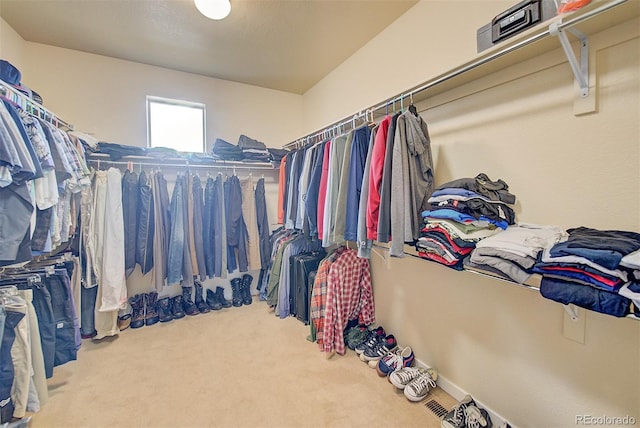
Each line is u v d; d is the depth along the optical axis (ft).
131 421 4.64
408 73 6.41
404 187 4.44
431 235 4.19
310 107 11.05
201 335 7.60
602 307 2.42
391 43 6.88
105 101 8.49
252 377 5.75
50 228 4.91
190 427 4.52
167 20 6.76
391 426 4.49
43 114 6.01
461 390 5.08
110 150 7.84
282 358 6.44
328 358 6.44
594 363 3.43
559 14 2.91
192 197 8.90
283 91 11.36
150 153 8.41
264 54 8.38
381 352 6.22
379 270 7.16
